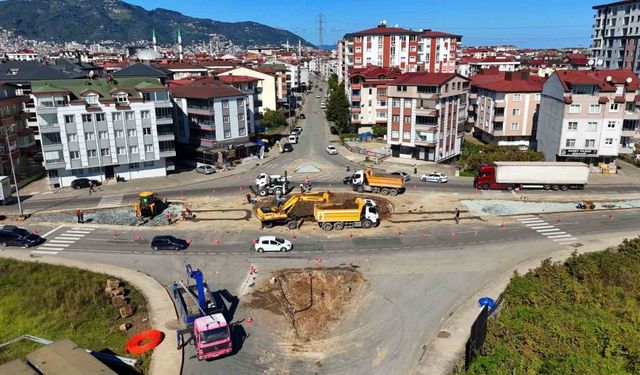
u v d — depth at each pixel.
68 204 67.44
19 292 42.47
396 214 61.59
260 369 32.25
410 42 152.25
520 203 65.62
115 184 77.69
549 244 52.28
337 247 51.56
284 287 43.19
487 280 44.22
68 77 103.56
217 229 57.41
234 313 38.97
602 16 152.75
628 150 82.44
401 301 40.69
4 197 66.75
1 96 82.50
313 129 126.50
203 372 31.84
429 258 48.75
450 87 89.56
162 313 39.00
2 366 29.05
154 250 51.69
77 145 74.00
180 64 149.00
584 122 77.94
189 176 82.69
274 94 136.00
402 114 90.00
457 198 67.81
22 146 86.00
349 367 32.47
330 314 38.91
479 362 31.83
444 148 92.25
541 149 88.19
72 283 43.78
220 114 90.00
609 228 56.69
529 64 164.75
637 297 41.44
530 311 37.81
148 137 79.00
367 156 94.62
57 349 30.52
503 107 96.50
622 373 30.95
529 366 31.19
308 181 76.81
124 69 99.62
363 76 113.31
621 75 84.75
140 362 32.75
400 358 33.38
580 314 37.62
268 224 57.69
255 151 99.62
